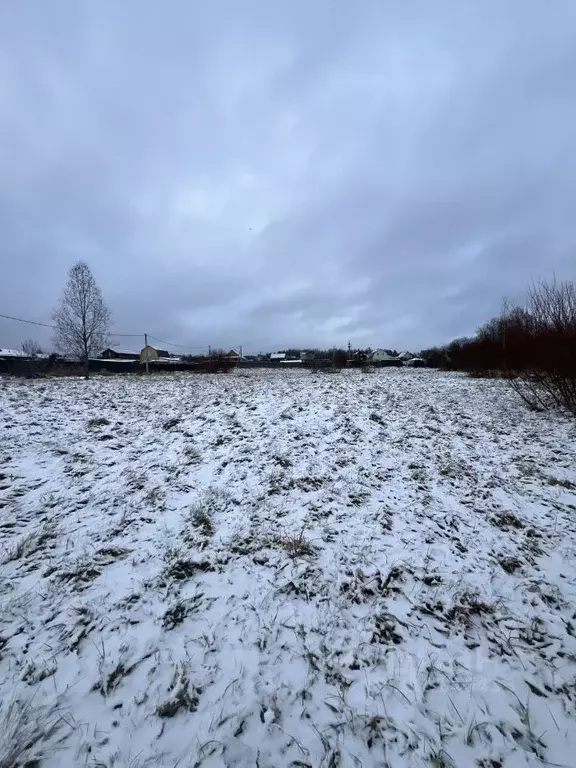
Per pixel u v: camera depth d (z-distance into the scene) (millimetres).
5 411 9188
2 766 2029
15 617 3061
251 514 4777
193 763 2096
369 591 3531
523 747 2236
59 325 37344
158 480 5688
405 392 14969
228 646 2873
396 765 2127
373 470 6262
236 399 12039
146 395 13148
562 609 3367
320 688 2572
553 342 10094
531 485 5953
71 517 4609
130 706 2400
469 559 4062
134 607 3221
